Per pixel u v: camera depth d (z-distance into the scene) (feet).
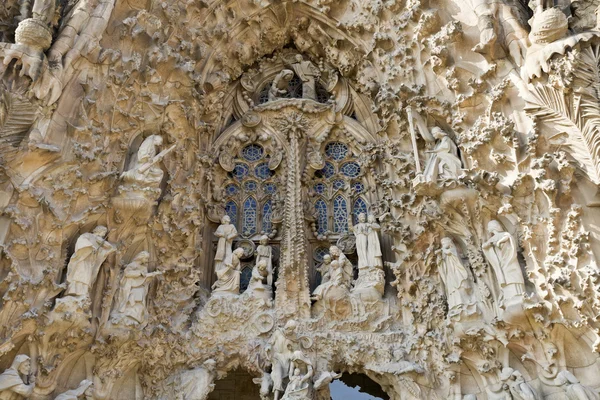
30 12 33.96
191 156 37.47
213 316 34.01
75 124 31.55
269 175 41.19
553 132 31.01
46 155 29.81
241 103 43.11
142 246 33.81
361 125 42.01
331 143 42.57
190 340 33.55
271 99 43.16
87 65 32.99
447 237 33.71
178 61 35.81
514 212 31.40
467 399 30.81
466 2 36.27
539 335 29.63
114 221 32.40
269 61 44.86
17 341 28.02
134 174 32.68
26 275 28.30
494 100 32.83
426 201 33.91
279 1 41.93
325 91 44.42
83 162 30.91
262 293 34.91
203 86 39.14
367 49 40.14
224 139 41.42
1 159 28.58
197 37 38.40
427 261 33.91
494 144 32.35
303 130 41.42
